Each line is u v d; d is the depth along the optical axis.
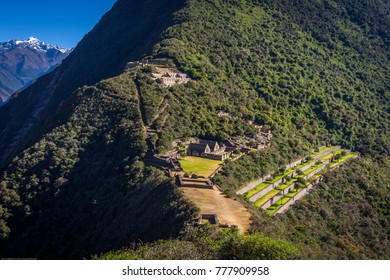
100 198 94.12
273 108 158.62
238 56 179.38
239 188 94.88
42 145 114.12
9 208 98.56
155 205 78.56
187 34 178.25
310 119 165.75
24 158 110.94
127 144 106.00
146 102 122.75
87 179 102.81
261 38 199.25
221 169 97.31
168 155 101.25
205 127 121.69
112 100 125.88
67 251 84.44
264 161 113.19
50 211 96.38
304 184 112.19
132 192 89.38
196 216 67.94
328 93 185.50
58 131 118.75
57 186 101.31
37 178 104.12
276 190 104.44
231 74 165.50
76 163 108.19
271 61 188.62
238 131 126.19
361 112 180.75
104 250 74.69
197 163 101.00
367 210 114.44
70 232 89.38
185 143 113.25
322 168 130.00
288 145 132.75
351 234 100.31
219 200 78.44
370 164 146.38
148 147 103.94
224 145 116.56
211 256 49.91
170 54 159.12
